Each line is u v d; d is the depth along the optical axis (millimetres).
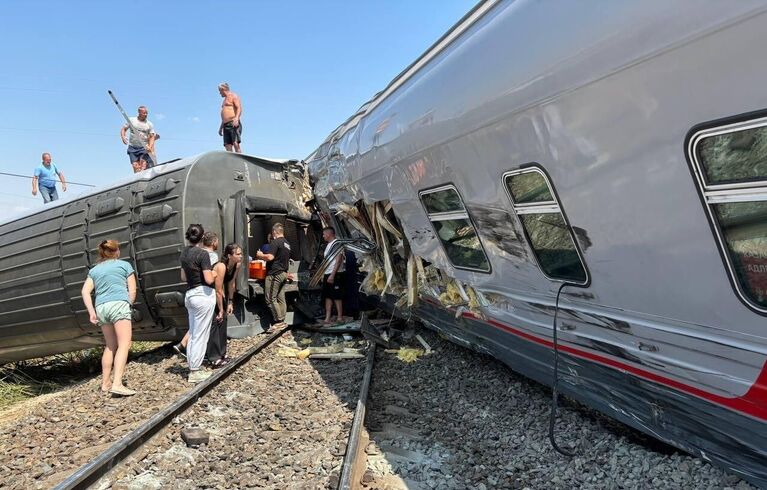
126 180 9711
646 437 4438
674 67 2393
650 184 2777
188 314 8141
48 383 10492
